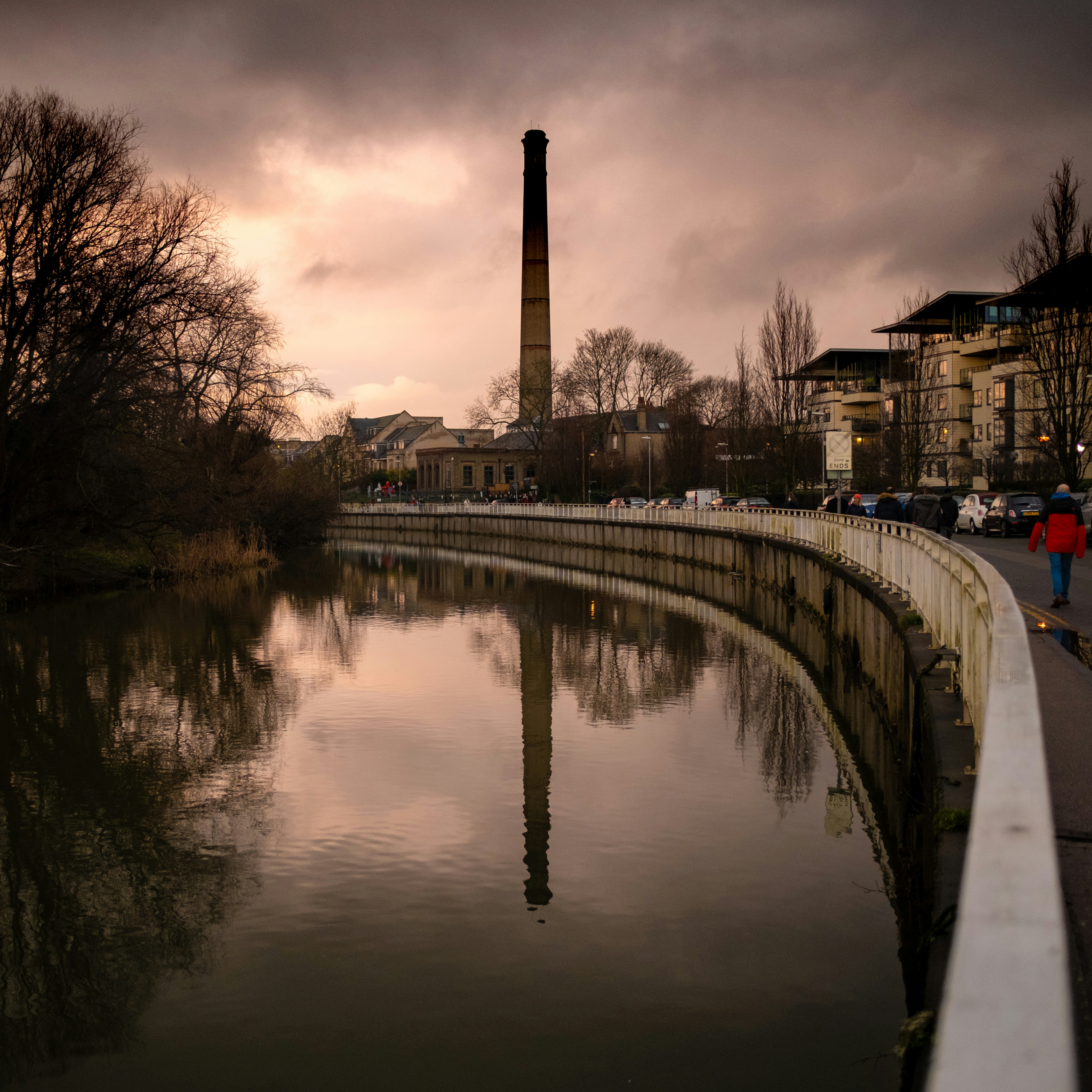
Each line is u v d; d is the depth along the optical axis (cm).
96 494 3428
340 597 4166
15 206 2903
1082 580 2128
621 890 1161
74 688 2273
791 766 1666
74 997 950
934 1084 124
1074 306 4134
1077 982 405
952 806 677
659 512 5781
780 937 1038
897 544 1856
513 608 3884
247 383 4009
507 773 1625
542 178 9469
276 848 1304
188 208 3297
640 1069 815
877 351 9550
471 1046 848
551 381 9638
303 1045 862
